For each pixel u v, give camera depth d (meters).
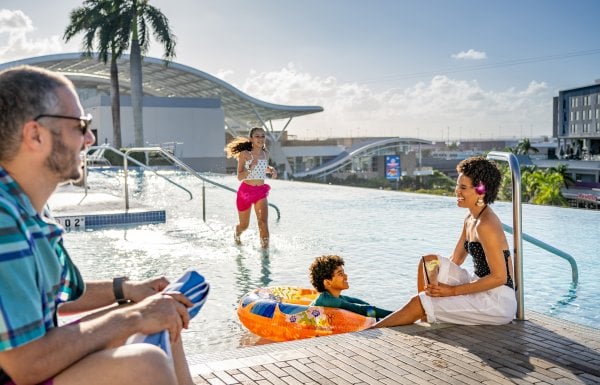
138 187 18.27
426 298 3.59
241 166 7.68
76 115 1.44
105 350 1.39
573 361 2.96
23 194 1.40
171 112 44.88
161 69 50.69
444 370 2.85
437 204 13.60
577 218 11.59
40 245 1.41
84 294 1.87
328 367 2.89
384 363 2.94
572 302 5.16
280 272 6.18
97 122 42.78
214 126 46.41
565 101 84.00
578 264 6.81
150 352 1.38
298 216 11.26
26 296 1.29
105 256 6.99
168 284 1.92
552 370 2.84
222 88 53.34
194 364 2.93
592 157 76.75
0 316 1.25
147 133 44.06
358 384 2.67
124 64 49.22
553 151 88.62
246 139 7.71
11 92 1.37
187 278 1.74
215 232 9.04
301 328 3.80
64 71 53.81
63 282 1.61
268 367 2.89
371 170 85.69
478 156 3.62
